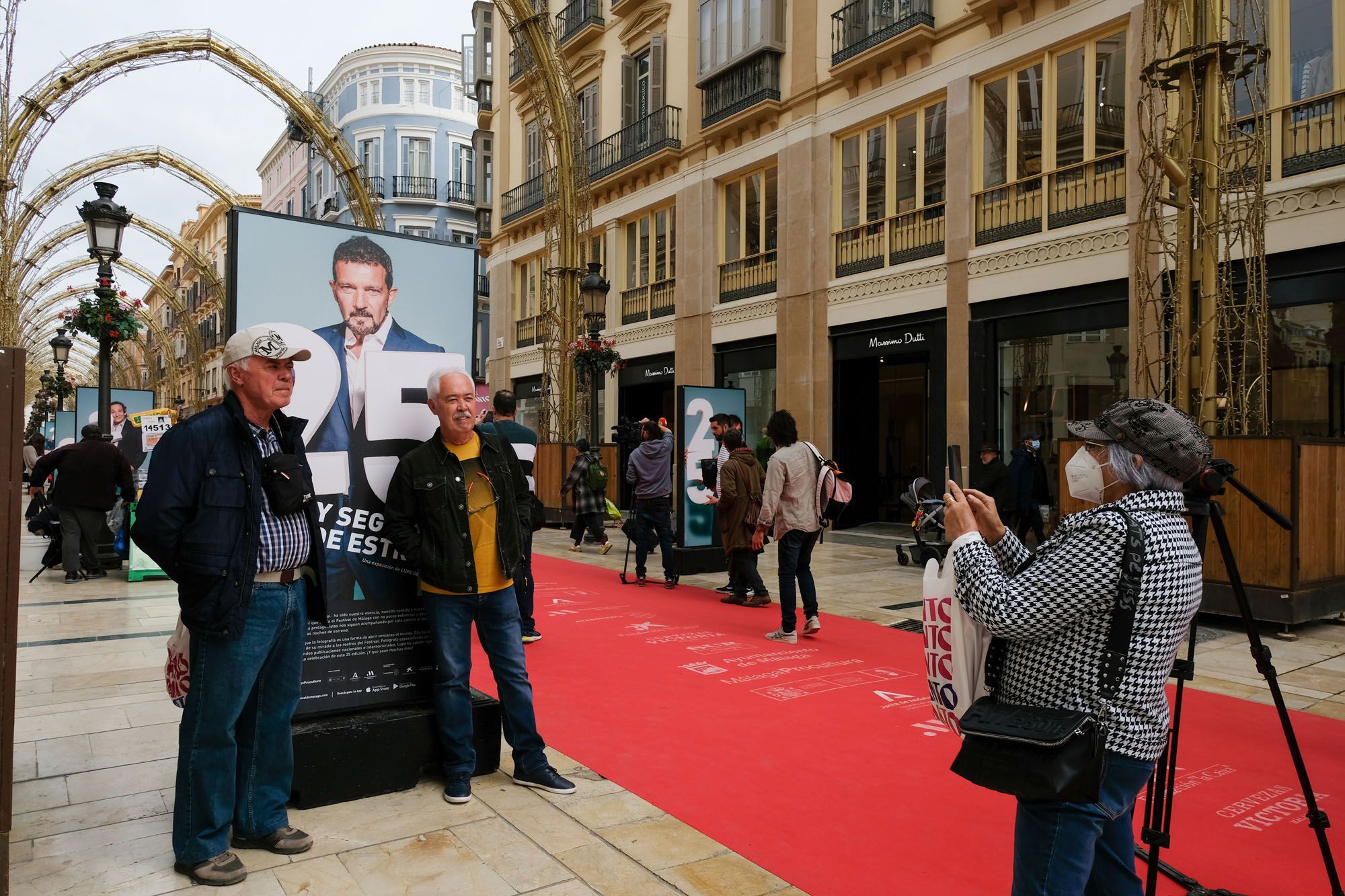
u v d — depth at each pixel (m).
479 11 25.61
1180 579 1.84
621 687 5.20
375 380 3.82
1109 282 11.23
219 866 2.79
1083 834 1.82
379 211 21.91
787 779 3.75
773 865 2.96
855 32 14.58
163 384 49.22
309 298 3.71
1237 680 5.49
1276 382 9.67
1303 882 2.88
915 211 13.84
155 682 5.26
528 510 3.81
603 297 14.28
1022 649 1.93
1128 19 10.95
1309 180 9.22
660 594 8.70
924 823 3.32
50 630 6.77
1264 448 6.86
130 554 9.38
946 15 13.27
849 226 15.11
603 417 20.67
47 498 10.18
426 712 3.69
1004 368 12.69
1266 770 3.91
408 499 3.50
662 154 18.09
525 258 23.92
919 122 13.89
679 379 18.42
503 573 3.57
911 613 7.66
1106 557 1.80
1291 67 9.51
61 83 16.95
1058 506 8.28
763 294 16.67
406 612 3.82
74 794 3.53
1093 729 1.75
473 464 3.60
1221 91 7.56
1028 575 1.86
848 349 15.01
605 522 15.99
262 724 3.02
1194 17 7.60
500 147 24.92
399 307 3.95
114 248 11.16
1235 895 2.72
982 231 12.92
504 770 3.88
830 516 6.59
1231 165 8.20
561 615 7.49
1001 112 12.69
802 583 6.59
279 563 2.89
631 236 20.34
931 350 13.59
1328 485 7.06
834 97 15.15
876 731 4.40
